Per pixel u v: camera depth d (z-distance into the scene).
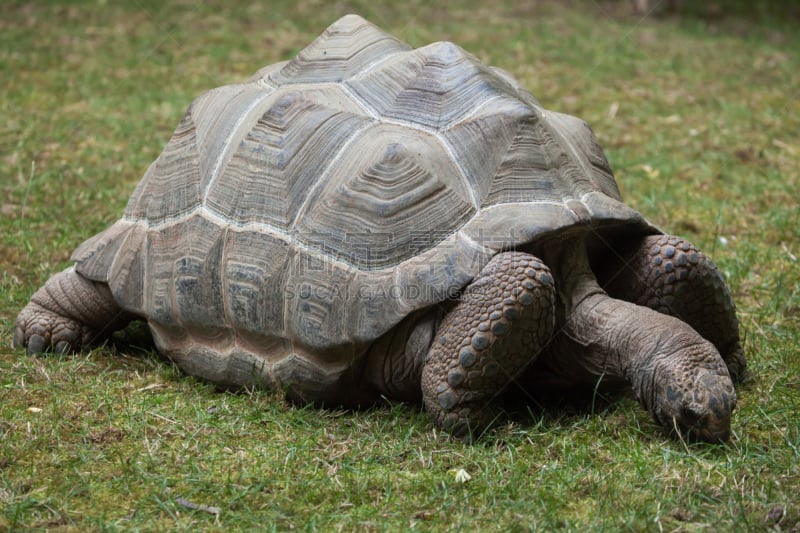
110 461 4.61
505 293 4.60
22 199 8.66
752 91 13.52
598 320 4.92
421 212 4.90
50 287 6.07
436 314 4.84
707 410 4.53
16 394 5.32
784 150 10.94
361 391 5.16
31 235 7.85
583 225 4.93
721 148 10.96
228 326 5.35
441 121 5.24
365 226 4.94
